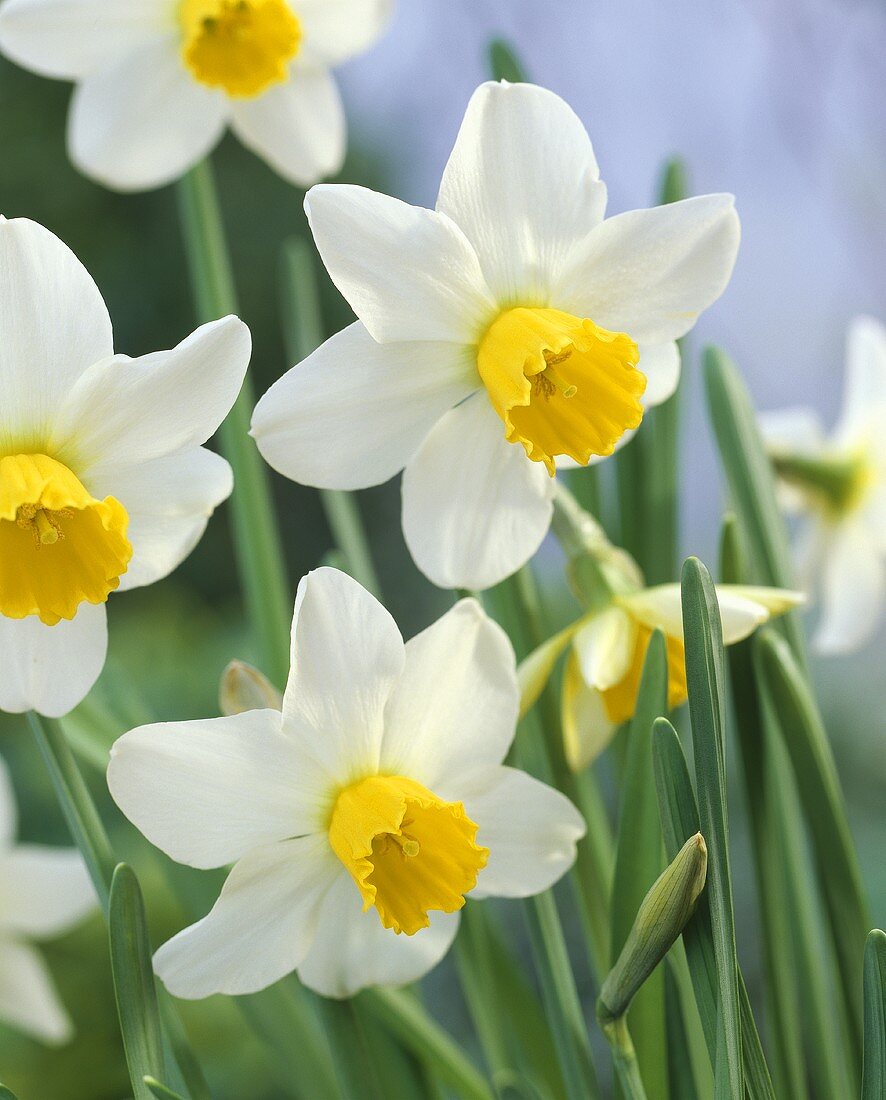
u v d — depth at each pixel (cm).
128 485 50
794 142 216
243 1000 57
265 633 59
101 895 50
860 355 67
